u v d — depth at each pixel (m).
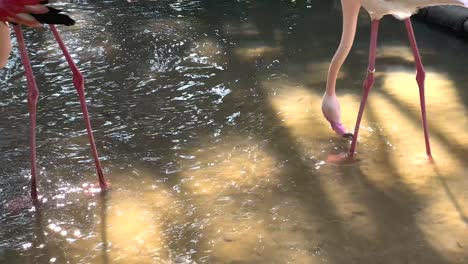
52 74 4.00
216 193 2.60
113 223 2.40
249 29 4.85
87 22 5.11
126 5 5.62
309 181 2.68
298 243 2.24
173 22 5.08
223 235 2.30
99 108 3.49
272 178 2.71
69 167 2.84
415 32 4.63
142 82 3.85
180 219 2.42
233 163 2.85
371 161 2.82
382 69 3.94
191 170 2.80
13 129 3.24
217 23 5.03
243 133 3.15
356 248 2.20
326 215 2.41
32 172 2.54
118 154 2.96
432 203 2.46
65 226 2.39
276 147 2.99
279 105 3.46
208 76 3.92
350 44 2.89
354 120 3.24
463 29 4.42
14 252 2.24
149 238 2.30
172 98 3.60
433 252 2.16
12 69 4.09
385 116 3.27
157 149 3.01
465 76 3.76
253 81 3.81
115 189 2.65
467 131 3.06
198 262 2.14
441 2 2.29
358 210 2.44
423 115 2.79
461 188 2.56
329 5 5.43
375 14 2.47
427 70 3.88
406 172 2.71
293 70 3.97
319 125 3.21
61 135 3.17
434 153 2.86
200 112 3.40
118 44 4.55
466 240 2.22
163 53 4.36
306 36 4.63
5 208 2.51
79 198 2.58
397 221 2.36
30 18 2.11
